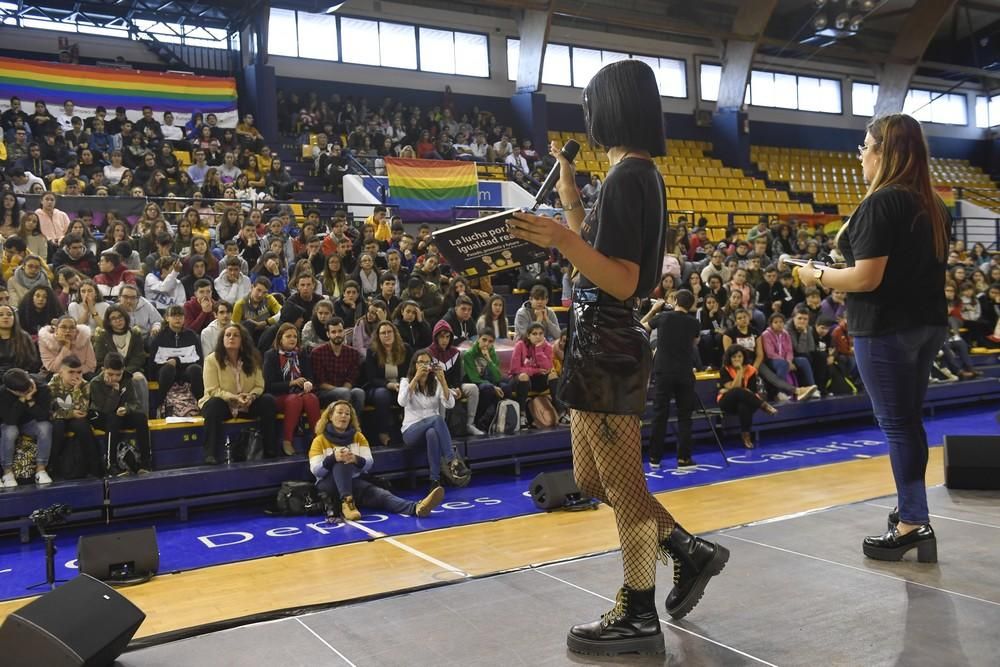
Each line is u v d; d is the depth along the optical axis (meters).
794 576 3.20
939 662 2.37
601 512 5.62
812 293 10.38
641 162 2.49
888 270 3.29
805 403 8.98
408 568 4.36
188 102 15.39
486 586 3.25
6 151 12.34
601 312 2.57
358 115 17.56
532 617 2.89
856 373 9.82
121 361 6.25
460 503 6.23
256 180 14.16
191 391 7.01
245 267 8.82
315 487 6.06
